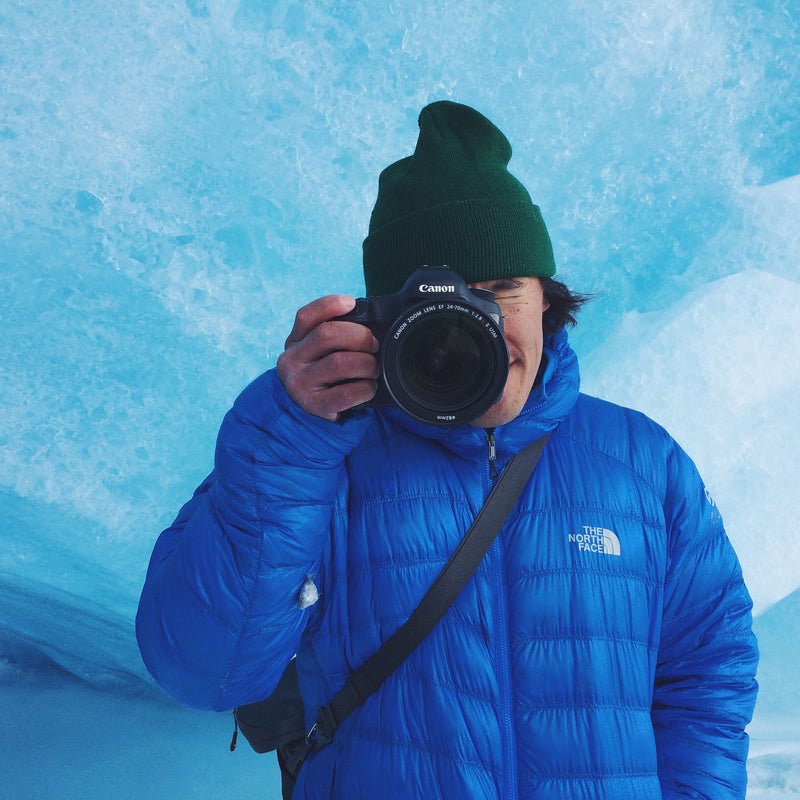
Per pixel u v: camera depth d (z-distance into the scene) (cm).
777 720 455
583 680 137
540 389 143
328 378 123
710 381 520
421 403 122
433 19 548
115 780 396
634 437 156
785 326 524
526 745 135
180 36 539
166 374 545
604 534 144
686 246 563
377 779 133
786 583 490
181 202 550
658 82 562
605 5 550
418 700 134
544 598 139
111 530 528
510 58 561
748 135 564
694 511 157
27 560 511
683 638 159
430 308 119
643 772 139
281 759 158
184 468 542
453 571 137
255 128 553
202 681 136
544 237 150
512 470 143
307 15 545
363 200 564
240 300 556
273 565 129
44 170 536
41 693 454
